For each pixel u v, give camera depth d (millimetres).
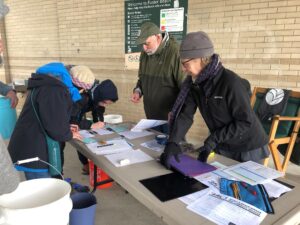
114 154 1695
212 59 1477
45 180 1185
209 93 1543
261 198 1151
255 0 3305
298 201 1147
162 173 1422
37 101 1574
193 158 1581
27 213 936
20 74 6395
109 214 2367
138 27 4312
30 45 5957
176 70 2275
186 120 1708
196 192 1214
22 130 1681
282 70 3303
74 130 2076
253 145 1688
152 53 2354
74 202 1728
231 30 3541
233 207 1088
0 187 755
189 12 3814
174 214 1051
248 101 1480
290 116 2885
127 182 1322
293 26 3137
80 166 3289
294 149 2779
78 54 5207
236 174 1372
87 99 2400
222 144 1748
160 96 2420
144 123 2021
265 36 3330
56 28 5387
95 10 4738
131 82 4613
